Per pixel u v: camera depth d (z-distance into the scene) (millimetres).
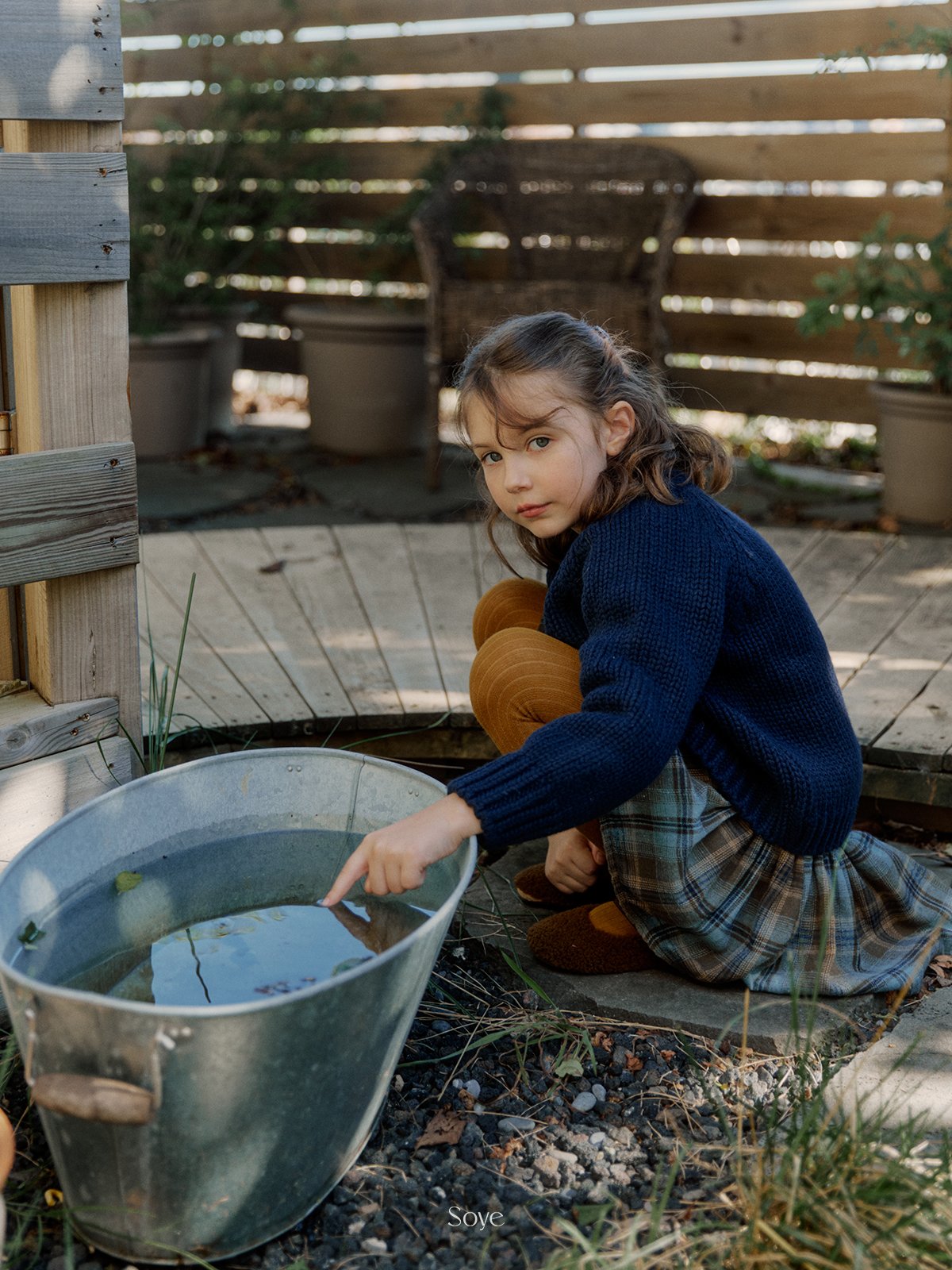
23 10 1519
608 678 1452
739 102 4562
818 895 1696
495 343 1601
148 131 5828
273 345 5879
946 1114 1482
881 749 2199
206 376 5172
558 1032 1657
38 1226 1345
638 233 4668
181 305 5340
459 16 5012
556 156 4676
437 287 4309
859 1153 1313
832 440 5117
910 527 4023
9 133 1652
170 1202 1242
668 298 4988
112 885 1520
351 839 1628
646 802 1606
